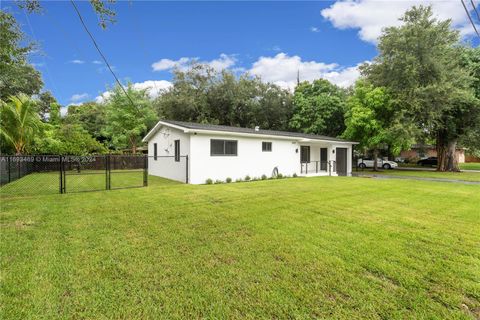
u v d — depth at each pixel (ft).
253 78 92.12
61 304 7.52
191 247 11.84
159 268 9.77
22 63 20.97
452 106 56.85
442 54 55.98
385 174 58.29
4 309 7.24
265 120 91.91
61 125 66.23
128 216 17.03
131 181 38.11
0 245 11.75
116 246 11.84
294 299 7.91
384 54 60.39
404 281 9.00
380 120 61.16
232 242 12.50
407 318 7.11
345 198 24.07
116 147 80.12
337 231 14.25
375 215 17.76
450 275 9.43
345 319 7.05
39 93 76.28
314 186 32.60
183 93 84.79
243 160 41.16
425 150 109.09
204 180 36.42
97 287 8.41
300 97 86.02
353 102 65.82
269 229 14.53
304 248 11.80
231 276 9.24
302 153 55.72
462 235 13.70
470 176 51.83
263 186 32.50
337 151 58.03
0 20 16.97
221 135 38.45
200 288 8.45
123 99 75.97
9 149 45.88
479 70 58.13
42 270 9.46
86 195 24.75
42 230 13.92
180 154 39.04
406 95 56.80
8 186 31.27
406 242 12.63
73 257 10.61
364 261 10.50
